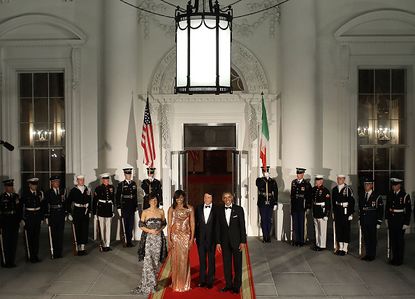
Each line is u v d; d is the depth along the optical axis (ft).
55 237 41.50
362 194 41.19
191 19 25.99
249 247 44.86
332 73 49.29
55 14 49.62
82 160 49.62
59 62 49.85
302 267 38.73
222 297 32.17
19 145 51.08
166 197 49.47
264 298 32.09
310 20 47.78
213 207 33.96
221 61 26.25
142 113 49.47
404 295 32.55
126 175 45.70
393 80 50.31
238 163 49.21
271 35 49.34
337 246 42.24
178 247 33.24
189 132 49.70
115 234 48.01
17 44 49.55
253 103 49.06
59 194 41.88
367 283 34.94
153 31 49.60
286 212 47.21
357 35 48.96
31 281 35.73
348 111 49.29
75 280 35.88
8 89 50.16
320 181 43.55
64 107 50.62
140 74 49.60
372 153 50.52
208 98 49.11
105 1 48.57
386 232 49.47
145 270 33.17
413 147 49.88
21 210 39.91
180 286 33.30
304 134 47.47
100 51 49.39
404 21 48.93
